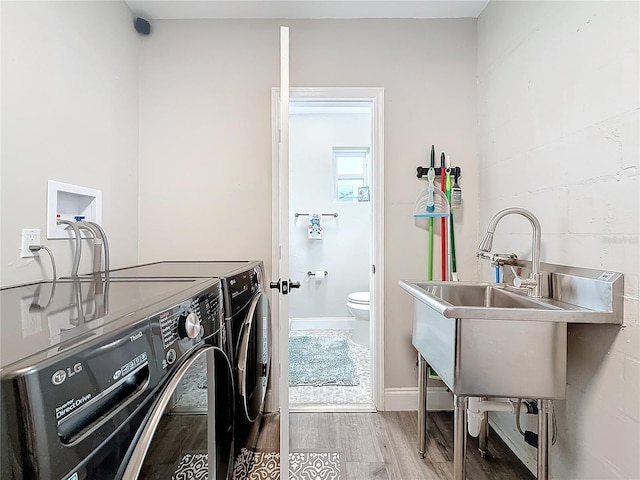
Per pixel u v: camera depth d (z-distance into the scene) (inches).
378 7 84.1
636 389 42.8
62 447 20.1
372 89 88.0
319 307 157.9
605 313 44.9
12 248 49.8
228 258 88.0
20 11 51.1
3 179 48.5
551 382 47.2
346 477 63.9
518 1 69.6
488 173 82.6
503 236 75.2
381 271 88.4
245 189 88.2
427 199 85.5
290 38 88.1
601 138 48.3
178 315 35.1
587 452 50.6
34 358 19.9
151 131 87.4
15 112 50.4
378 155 88.4
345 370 110.4
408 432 78.5
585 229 51.4
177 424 33.8
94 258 67.8
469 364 47.9
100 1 71.2
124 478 25.2
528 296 58.5
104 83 72.6
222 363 48.9
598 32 48.7
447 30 88.6
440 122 88.7
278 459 69.1
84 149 66.2
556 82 57.9
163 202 87.6
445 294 70.8
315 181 157.4
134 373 26.9
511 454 70.4
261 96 88.1
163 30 87.4
